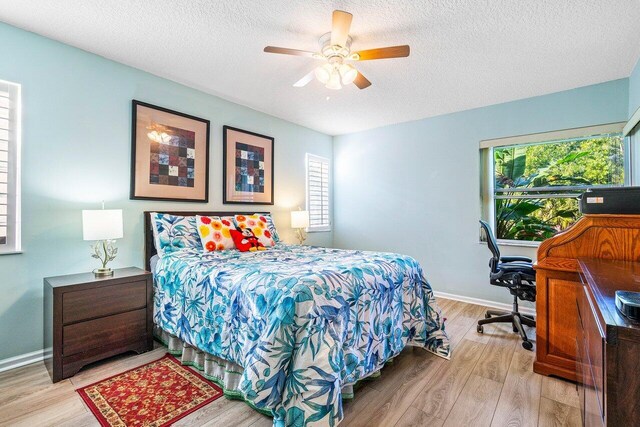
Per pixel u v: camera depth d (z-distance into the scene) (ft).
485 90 10.54
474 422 5.16
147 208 9.52
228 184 11.84
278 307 4.91
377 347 6.32
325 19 6.82
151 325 7.87
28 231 7.28
